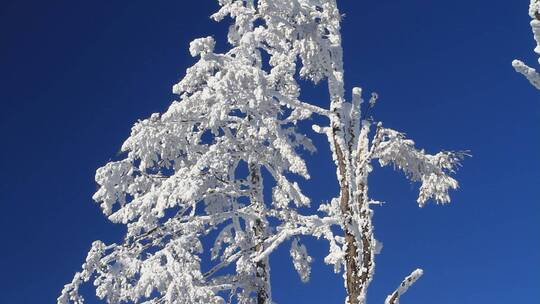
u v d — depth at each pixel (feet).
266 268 46.93
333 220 35.19
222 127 43.50
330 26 38.14
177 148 44.01
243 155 42.91
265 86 33.55
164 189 38.93
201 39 34.96
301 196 42.42
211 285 44.57
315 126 37.45
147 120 42.98
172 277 36.65
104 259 39.50
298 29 35.58
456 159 36.19
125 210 40.57
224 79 33.47
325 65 36.86
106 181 42.45
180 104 41.11
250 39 36.50
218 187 43.55
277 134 38.83
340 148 36.06
